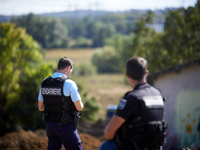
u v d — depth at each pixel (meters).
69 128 5.59
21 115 25.03
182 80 15.54
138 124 4.12
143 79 4.41
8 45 26.20
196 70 14.83
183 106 15.40
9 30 26.56
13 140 14.05
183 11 26.06
